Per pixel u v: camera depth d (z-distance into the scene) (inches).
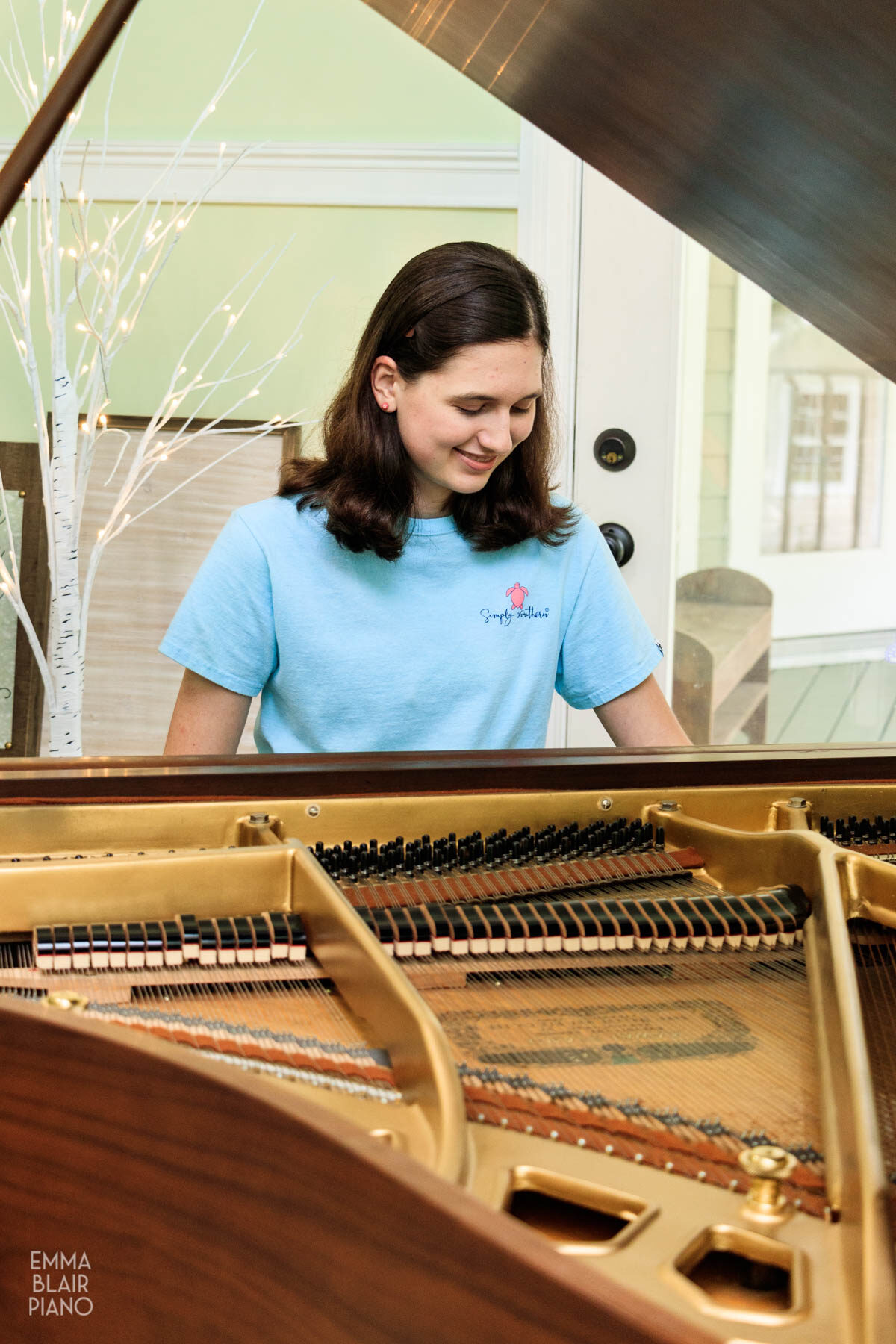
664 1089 41.4
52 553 98.1
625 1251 31.7
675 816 61.0
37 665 115.1
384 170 113.0
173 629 72.6
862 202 51.0
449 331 63.5
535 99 56.9
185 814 56.1
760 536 118.8
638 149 56.9
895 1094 41.8
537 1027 46.0
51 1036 30.2
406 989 40.2
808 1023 46.6
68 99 50.4
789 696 121.7
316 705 73.4
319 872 49.5
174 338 115.1
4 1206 31.3
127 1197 29.5
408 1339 24.7
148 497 114.0
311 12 111.3
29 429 115.6
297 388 116.1
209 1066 28.1
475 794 59.8
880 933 54.0
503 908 52.7
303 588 72.2
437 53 56.8
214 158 112.8
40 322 113.4
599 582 78.5
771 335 115.1
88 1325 30.5
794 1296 30.0
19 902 48.9
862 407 116.3
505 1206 34.1
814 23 42.8
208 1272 28.3
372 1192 24.9
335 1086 39.7
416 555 73.3
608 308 115.0
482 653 74.0
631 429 116.9
